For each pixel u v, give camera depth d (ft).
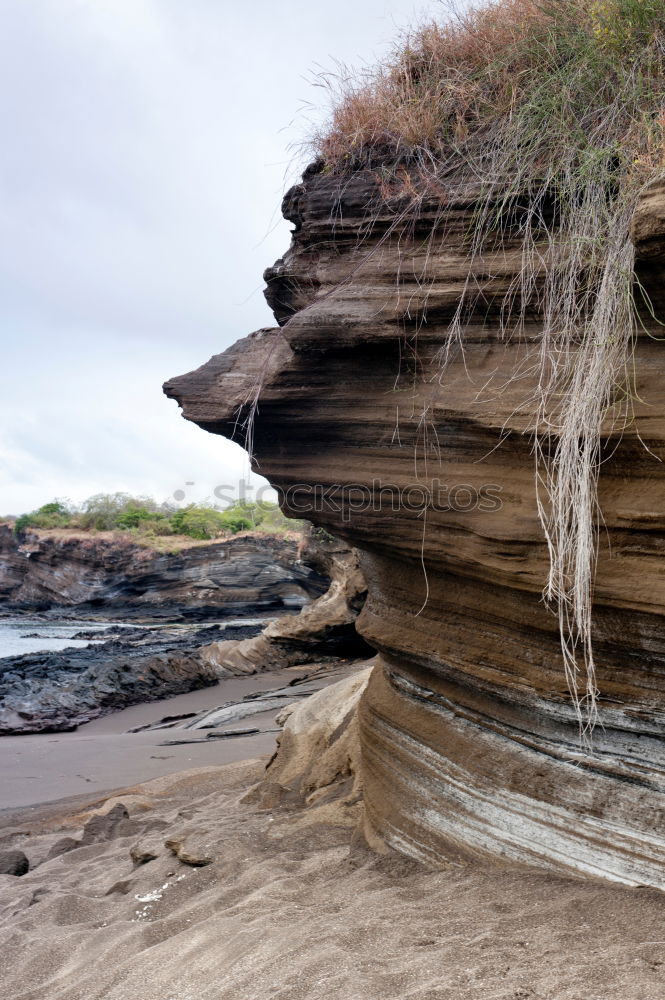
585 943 9.57
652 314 10.54
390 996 8.88
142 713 60.18
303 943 10.79
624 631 11.12
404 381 13.93
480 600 13.24
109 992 11.02
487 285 12.78
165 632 143.74
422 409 13.46
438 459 13.47
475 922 10.73
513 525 12.09
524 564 12.00
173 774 30.91
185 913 13.43
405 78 15.53
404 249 14.01
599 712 11.68
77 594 190.49
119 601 188.75
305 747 23.03
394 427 13.87
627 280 10.61
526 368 12.37
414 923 11.02
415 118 14.58
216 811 22.04
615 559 11.00
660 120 11.09
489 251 13.03
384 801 15.26
